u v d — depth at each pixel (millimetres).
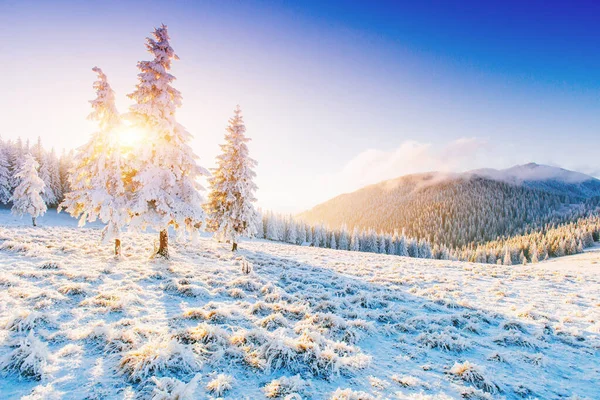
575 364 6473
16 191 37031
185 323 7289
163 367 4891
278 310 8820
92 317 7152
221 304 9305
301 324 7934
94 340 5848
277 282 13492
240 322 7750
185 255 18969
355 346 6672
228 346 6004
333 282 14289
